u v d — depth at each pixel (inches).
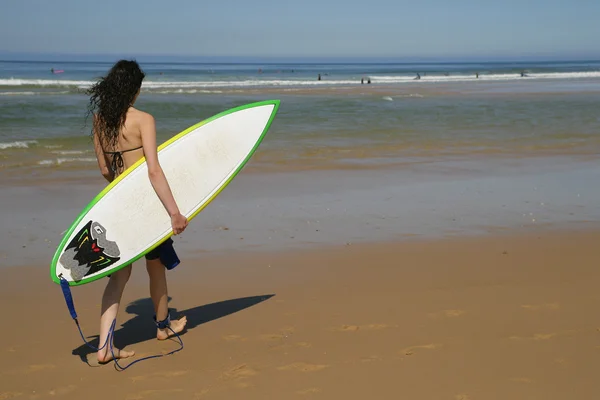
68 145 442.6
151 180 128.3
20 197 290.7
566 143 487.5
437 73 3309.5
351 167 378.0
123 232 128.4
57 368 123.4
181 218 130.0
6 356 128.8
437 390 111.5
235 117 150.6
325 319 148.1
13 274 185.9
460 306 155.6
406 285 175.2
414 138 506.3
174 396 111.2
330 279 181.9
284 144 463.2
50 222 249.1
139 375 119.8
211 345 133.5
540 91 1264.8
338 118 650.8
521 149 456.4
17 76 2194.9
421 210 273.4
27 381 117.6
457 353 126.9
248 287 175.0
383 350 128.9
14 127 521.3
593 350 127.6
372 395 110.0
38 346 134.2
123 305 162.2
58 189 309.6
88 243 125.6
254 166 375.2
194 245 217.6
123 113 128.6
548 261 200.1
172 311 156.3
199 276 185.3
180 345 133.9
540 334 136.4
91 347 132.8
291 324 145.0
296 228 242.1
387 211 271.4
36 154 404.8
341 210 272.4
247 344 133.4
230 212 266.1
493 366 120.6
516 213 268.7
